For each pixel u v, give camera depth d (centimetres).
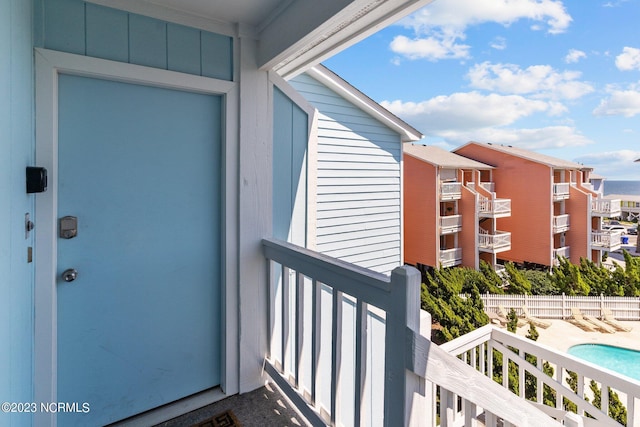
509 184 1327
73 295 162
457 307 786
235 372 203
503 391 122
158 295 185
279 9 178
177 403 190
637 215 1780
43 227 149
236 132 199
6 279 104
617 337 770
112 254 171
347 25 160
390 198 484
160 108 181
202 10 180
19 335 122
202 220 196
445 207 1243
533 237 1262
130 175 174
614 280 1029
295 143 237
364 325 133
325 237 414
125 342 176
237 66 198
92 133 164
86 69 157
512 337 268
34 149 145
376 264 466
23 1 128
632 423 214
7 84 106
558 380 250
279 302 226
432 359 110
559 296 894
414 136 495
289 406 192
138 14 169
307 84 400
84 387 166
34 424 149
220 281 203
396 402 113
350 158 440
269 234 213
